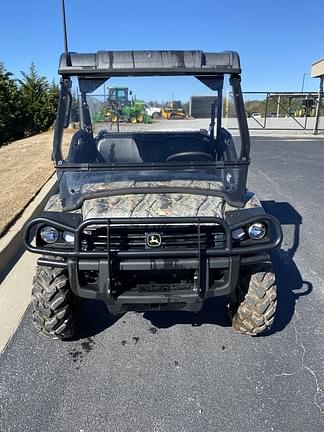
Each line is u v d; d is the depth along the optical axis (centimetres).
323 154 1342
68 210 287
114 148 362
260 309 303
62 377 286
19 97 2366
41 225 273
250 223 271
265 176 952
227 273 275
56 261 276
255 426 243
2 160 1129
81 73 306
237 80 317
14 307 374
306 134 2114
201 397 266
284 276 433
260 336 329
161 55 306
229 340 324
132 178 304
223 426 244
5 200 652
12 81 2309
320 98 2145
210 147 356
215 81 319
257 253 280
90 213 273
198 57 308
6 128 2291
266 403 260
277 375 285
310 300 385
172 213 270
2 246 468
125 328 343
